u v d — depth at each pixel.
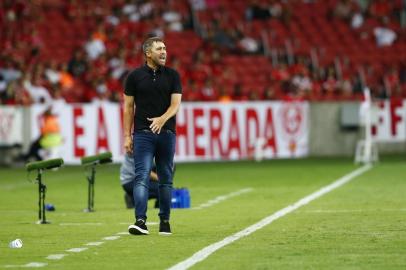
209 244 24.70
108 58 74.44
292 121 67.44
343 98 75.94
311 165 59.31
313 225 28.58
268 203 36.31
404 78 83.12
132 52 76.38
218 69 77.25
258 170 55.91
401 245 24.03
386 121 68.88
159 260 22.12
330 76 77.56
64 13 80.94
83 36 79.06
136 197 26.73
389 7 89.94
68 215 33.22
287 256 22.41
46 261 22.27
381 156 66.88
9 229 28.98
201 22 83.62
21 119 62.38
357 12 88.44
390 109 69.00
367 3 90.12
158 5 83.12
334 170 54.62
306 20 86.56
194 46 81.00
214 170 56.56
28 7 79.50
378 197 37.81
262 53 82.19
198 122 65.12
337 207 34.09
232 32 82.00
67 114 62.91
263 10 85.50
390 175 50.16
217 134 65.50
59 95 67.56
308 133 68.00
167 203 26.92
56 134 62.56
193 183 47.50
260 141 65.69
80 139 63.06
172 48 80.19
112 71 73.31
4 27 77.00
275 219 30.48
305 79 76.94
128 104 26.80
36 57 74.44
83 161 34.44
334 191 41.09
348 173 52.12
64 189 45.59
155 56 26.64
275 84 77.50
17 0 78.88
